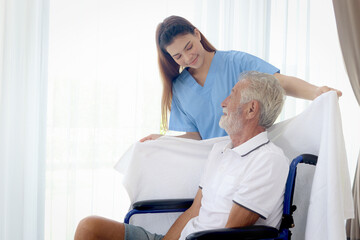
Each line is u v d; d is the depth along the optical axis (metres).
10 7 1.66
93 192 1.88
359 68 2.46
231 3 2.10
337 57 2.54
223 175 1.19
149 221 1.40
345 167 1.13
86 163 1.87
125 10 1.92
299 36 2.29
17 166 1.71
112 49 1.90
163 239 1.27
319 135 1.21
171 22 1.51
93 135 1.86
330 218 1.04
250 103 1.18
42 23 1.74
